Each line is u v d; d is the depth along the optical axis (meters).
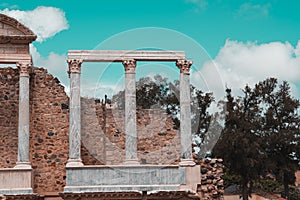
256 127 54.31
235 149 51.47
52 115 33.81
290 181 56.59
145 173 31.00
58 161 33.38
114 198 30.64
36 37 31.80
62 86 34.19
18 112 33.34
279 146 55.03
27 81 31.91
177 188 30.84
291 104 56.66
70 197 30.42
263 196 55.50
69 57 31.89
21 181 31.00
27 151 31.50
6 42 31.91
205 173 32.03
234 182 59.59
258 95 56.94
